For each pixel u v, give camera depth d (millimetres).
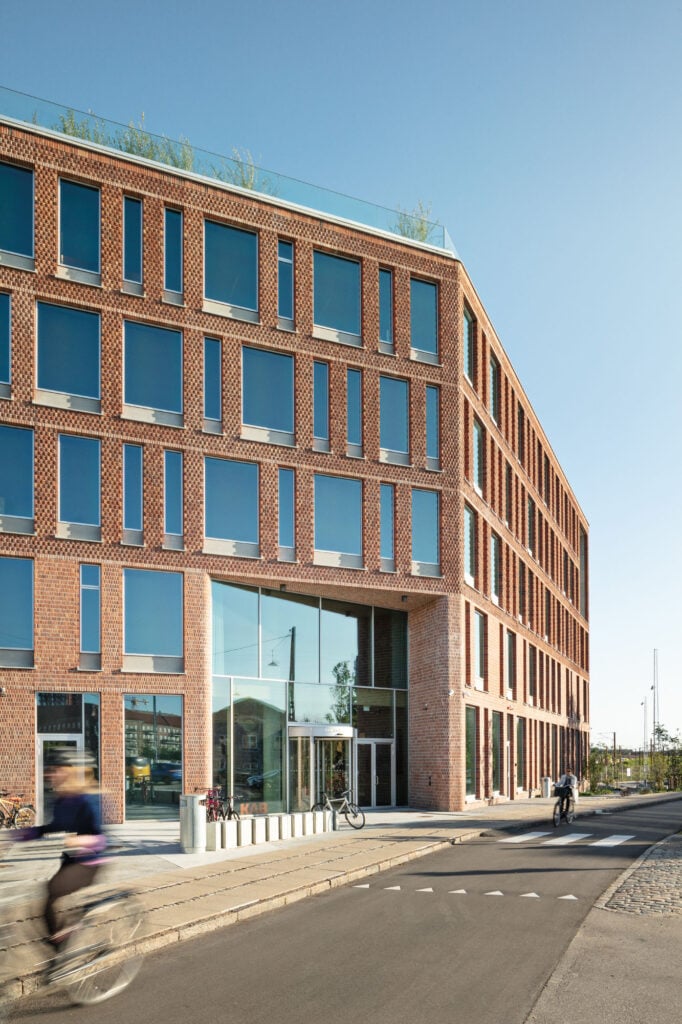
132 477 29188
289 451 32000
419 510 34906
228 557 30453
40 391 27922
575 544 74562
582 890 15828
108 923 9555
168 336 30328
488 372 42406
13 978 9281
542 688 55812
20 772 26406
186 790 28672
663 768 89625
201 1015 8594
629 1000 8930
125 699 28109
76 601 27750
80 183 29297
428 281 36281
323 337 33281
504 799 42281
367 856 19844
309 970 10250
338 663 34156
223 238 31875
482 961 10570
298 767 32406
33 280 28047
